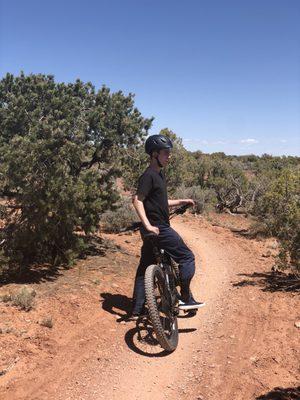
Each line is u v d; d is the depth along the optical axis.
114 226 13.15
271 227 8.53
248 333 5.31
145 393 3.90
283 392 3.84
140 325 5.36
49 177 7.09
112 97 9.91
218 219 22.08
